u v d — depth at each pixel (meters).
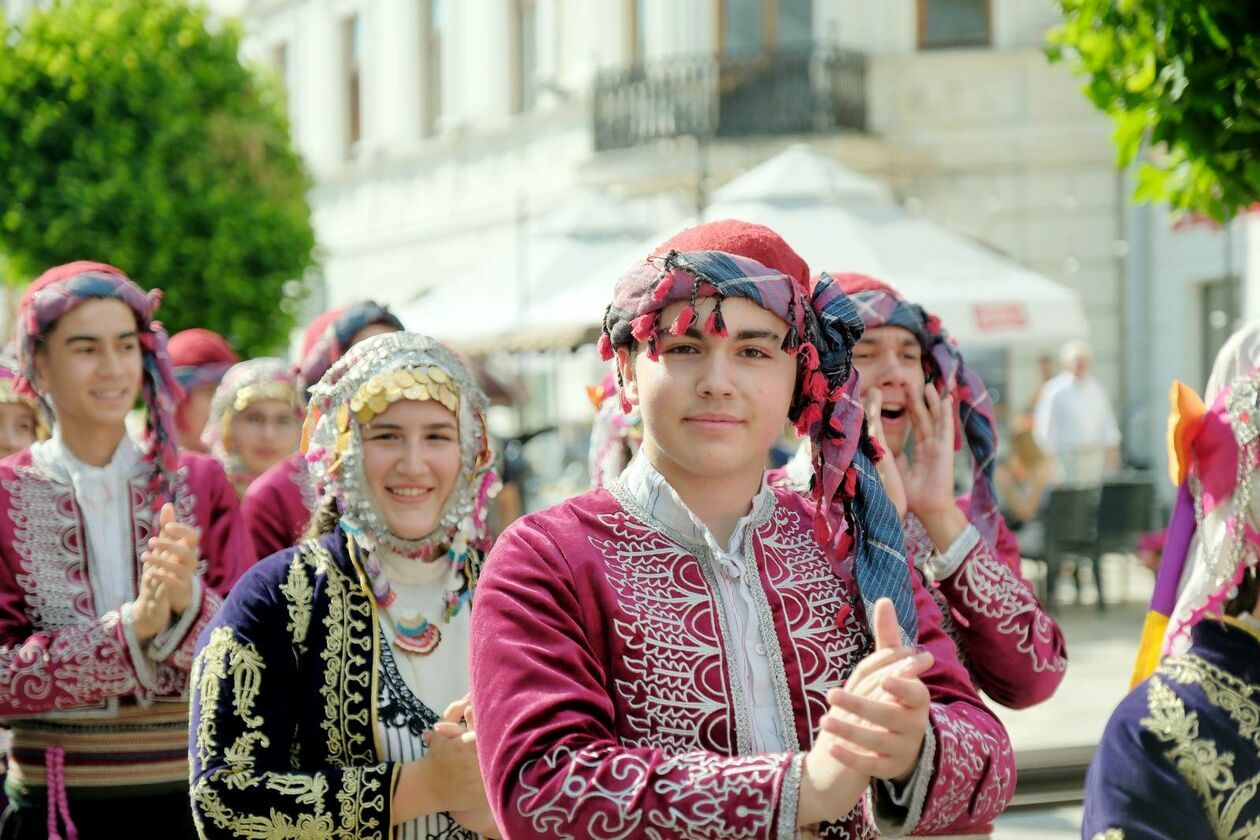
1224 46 3.81
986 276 9.48
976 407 3.55
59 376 3.96
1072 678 8.70
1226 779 2.41
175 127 15.04
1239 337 2.78
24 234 14.91
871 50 17.47
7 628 3.81
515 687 2.22
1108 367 16.75
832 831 2.37
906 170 17.28
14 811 3.90
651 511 2.42
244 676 2.89
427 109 23.28
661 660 2.30
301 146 26.03
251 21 27.34
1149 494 11.69
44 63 14.91
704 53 17.86
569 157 19.83
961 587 3.24
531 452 19.92
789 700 2.33
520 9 21.27
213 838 2.80
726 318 2.34
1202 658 2.52
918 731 2.07
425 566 3.18
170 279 14.94
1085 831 2.47
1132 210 16.61
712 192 17.00
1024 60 17.08
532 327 10.53
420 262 23.19
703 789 2.09
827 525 2.49
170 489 4.08
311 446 3.21
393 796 2.79
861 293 3.40
